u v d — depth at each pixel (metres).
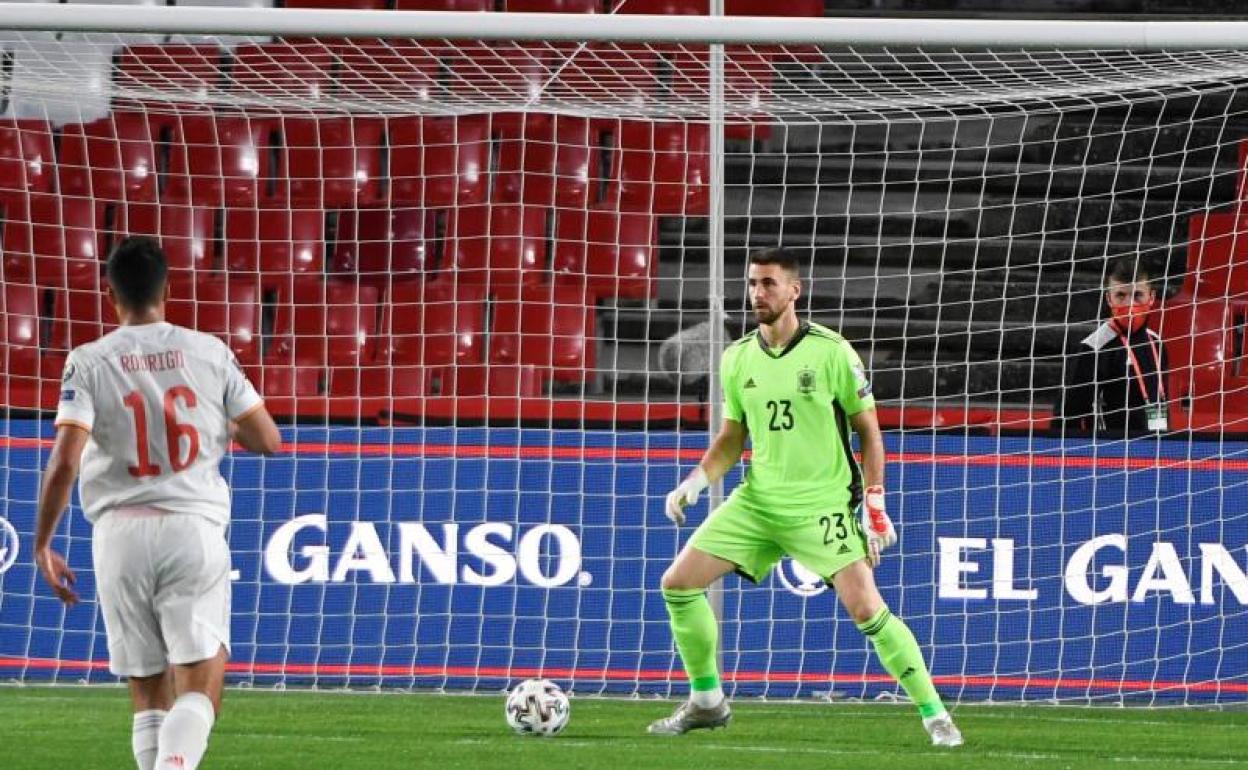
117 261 18.55
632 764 24.06
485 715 29.98
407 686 34.09
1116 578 33.69
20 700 31.31
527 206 41.22
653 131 42.06
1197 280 37.75
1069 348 45.41
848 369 25.58
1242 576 33.50
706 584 26.52
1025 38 28.45
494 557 34.38
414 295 43.94
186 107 44.78
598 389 43.88
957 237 47.41
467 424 36.97
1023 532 33.91
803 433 25.75
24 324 43.81
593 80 37.00
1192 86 39.06
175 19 28.56
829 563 25.88
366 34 28.59
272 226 45.50
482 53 38.41
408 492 34.59
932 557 33.94
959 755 25.31
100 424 18.06
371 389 43.16
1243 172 42.38
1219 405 41.56
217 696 18.08
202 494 18.23
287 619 34.44
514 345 43.78
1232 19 49.88
